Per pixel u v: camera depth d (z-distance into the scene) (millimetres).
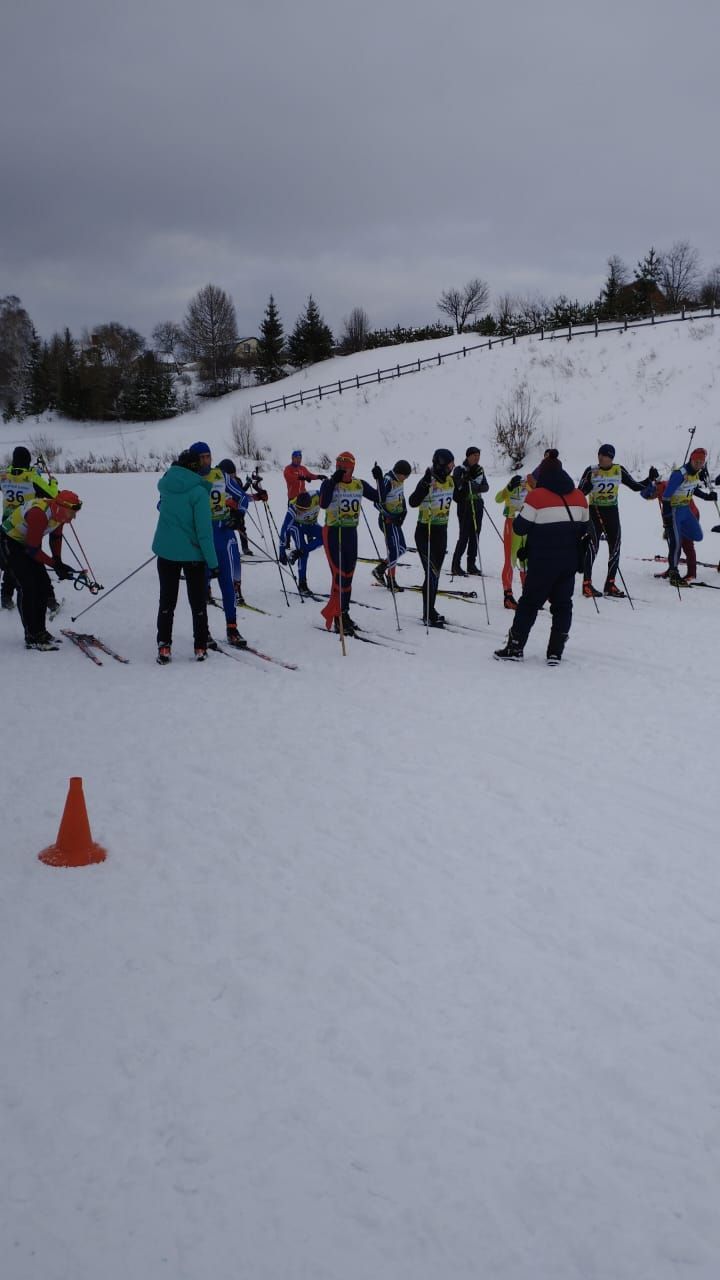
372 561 12445
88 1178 2018
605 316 45812
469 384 40406
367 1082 2316
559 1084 2307
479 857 3574
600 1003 2637
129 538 14617
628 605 9094
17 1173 2029
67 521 7520
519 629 6836
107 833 3832
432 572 8242
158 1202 1954
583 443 34281
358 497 7727
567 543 6484
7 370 67688
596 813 3984
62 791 4301
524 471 32438
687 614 8539
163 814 4023
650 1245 1851
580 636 7723
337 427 39781
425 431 38031
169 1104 2240
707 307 44969
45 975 2791
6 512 7273
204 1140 2125
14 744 4996
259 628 8312
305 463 32906
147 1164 2057
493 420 37281
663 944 2941
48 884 3383
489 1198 1964
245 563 12656
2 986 2730
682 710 5477
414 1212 1928
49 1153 2086
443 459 7871
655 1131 2150
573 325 45406
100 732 5207
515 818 3943
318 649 7410
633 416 35250
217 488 7270
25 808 4094
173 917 3137
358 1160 2066
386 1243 1855
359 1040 2479
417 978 2766
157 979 2768
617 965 2826
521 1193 1977
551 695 5906
